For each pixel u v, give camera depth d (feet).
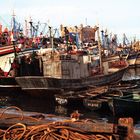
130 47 381.19
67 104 99.25
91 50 231.91
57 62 124.47
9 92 121.19
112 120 77.51
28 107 101.96
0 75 131.64
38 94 115.34
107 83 138.41
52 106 102.22
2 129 25.04
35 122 25.34
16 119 26.00
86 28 316.60
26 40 190.39
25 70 133.28
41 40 201.36
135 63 285.43
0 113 30.53
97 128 21.85
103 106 88.38
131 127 21.84
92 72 144.46
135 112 82.48
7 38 183.83
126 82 146.00
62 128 22.39
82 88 121.70
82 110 93.09
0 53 138.10
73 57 129.39
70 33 248.32
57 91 113.19
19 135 22.62
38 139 21.77
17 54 138.92
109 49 312.09
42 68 132.87
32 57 134.92
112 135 21.68
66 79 116.37
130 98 89.35
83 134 22.03
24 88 117.39
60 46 195.83
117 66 203.21
